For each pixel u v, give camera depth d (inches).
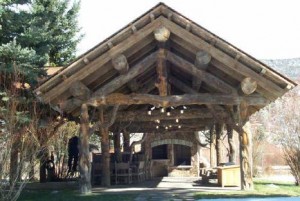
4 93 443.5
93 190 526.9
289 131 791.7
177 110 685.3
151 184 654.5
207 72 515.5
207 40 455.2
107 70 492.1
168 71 586.6
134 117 679.1
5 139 416.2
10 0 464.1
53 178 716.0
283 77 456.1
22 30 489.7
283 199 263.1
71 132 826.8
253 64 455.8
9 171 433.4
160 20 453.4
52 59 979.9
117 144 722.2
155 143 987.3
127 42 457.4
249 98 491.2
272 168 1062.4
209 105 590.6
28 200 422.0
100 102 486.6
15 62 456.8
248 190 497.7
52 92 467.8
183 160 1008.2
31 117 485.7
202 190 514.0
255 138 1036.5
